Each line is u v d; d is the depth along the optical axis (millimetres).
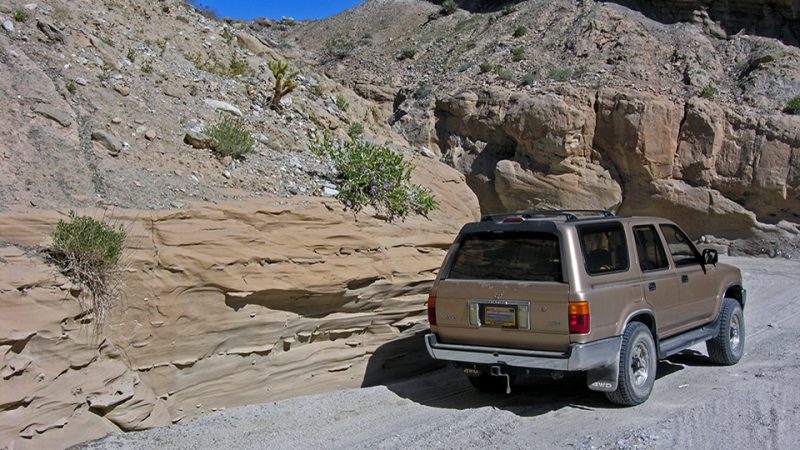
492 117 29406
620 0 37062
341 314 7840
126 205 6965
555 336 6375
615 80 29984
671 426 5980
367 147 9586
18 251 5777
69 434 5500
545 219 7457
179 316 6473
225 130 8969
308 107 11945
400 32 46250
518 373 6684
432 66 38344
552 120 27234
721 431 5828
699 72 30922
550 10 38562
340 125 12422
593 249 6750
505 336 6645
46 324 5480
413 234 9023
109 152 7695
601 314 6445
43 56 8422
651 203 26859
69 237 5891
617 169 27453
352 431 6320
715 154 26359
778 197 25469
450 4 46156
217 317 6734
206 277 6625
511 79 32188
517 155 28469
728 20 34750
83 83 8477
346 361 7918
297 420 6602
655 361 7137
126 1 11414
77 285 5836
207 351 6684
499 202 29203
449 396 7566
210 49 12086
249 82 11703
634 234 7332
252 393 7055
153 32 11273
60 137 7340
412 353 8688
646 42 33188
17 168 6707
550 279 6484
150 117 8805
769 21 34281
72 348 5676
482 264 6965
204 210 7137
